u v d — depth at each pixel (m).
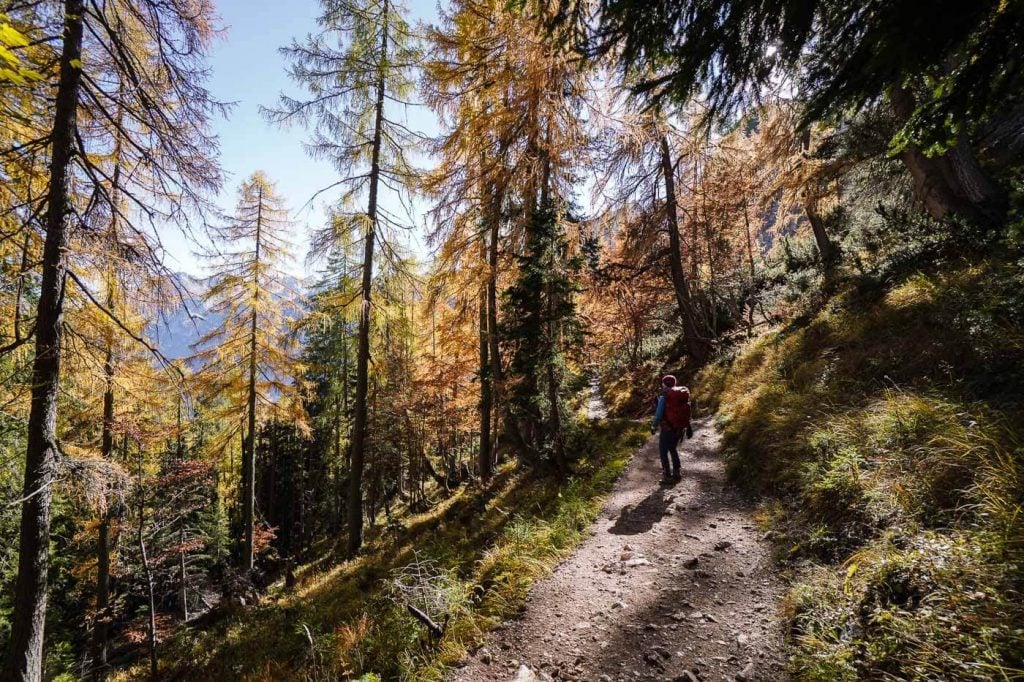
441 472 34.38
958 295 6.60
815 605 3.53
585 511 7.13
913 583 3.00
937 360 5.74
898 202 12.70
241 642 9.23
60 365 6.26
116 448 13.22
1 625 11.02
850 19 3.01
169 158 7.19
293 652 7.15
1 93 4.60
